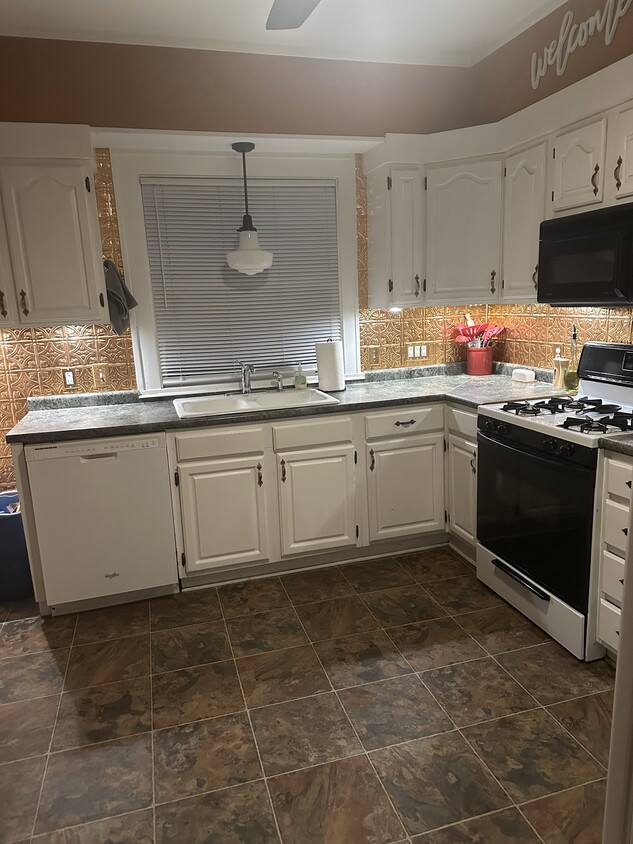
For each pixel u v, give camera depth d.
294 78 3.17
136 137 3.01
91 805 1.81
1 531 2.99
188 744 2.04
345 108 3.28
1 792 1.87
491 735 2.02
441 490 3.42
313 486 3.17
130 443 2.85
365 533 3.33
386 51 3.27
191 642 2.65
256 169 3.41
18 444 2.72
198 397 3.46
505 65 3.22
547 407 2.72
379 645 2.56
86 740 2.07
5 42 2.79
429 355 3.95
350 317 3.74
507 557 2.79
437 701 2.19
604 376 2.83
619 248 2.36
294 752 1.98
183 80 3.00
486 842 1.63
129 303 3.19
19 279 2.84
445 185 3.28
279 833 1.69
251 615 2.85
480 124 3.48
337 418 3.15
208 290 3.47
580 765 1.88
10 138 2.71
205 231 3.40
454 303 3.39
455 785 1.82
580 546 2.29
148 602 3.03
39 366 3.25
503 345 3.91
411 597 2.95
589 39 2.66
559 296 2.73
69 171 2.81
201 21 2.77
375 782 1.85
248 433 3.02
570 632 2.40
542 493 2.49
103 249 3.23
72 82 2.88
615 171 2.40
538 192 2.88
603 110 2.44
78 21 2.74
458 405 3.19
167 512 2.97
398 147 3.26
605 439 2.15
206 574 3.15
